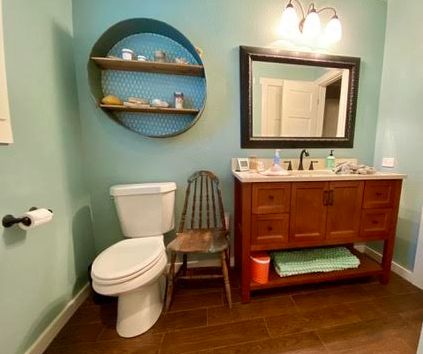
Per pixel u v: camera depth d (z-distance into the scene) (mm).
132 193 1495
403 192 1757
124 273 1090
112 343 1200
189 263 1888
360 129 1967
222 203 1815
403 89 1737
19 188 1040
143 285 1160
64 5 1434
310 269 1564
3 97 937
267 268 1494
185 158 1758
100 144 1652
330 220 1515
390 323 1315
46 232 1217
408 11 1682
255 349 1149
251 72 1705
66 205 1419
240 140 1797
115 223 1748
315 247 1824
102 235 1749
